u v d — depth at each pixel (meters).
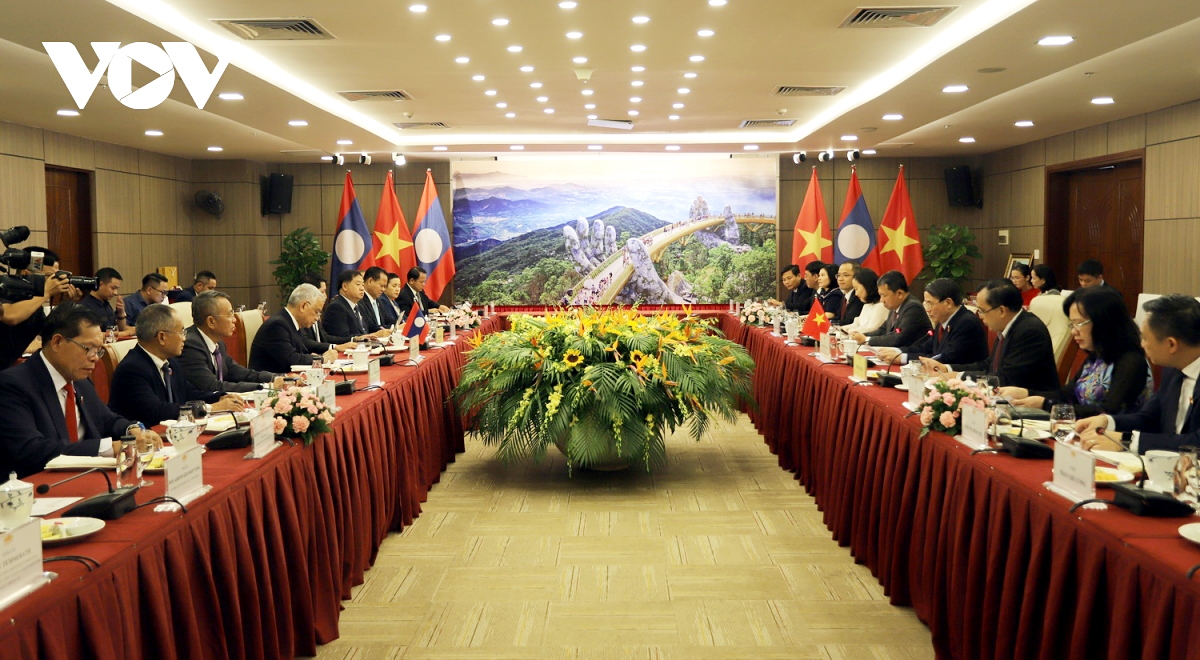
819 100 9.12
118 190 11.23
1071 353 4.88
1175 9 5.07
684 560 3.97
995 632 2.48
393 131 11.25
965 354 4.84
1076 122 10.10
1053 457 2.52
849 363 4.96
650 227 13.34
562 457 6.02
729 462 5.91
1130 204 10.10
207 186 13.02
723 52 6.86
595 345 4.95
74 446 2.71
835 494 4.27
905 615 3.35
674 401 4.99
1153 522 1.97
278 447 2.87
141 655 1.95
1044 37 5.72
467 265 13.40
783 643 3.11
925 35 6.35
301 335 5.68
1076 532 2.05
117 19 5.12
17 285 3.72
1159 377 3.85
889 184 13.53
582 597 3.55
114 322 7.52
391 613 3.39
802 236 10.06
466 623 3.30
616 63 7.25
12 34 5.42
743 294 13.44
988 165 13.07
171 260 12.47
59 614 1.64
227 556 2.33
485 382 5.20
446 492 5.16
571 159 13.28
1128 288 10.16
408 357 5.53
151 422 3.52
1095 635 1.98
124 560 1.87
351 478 3.57
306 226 13.67
